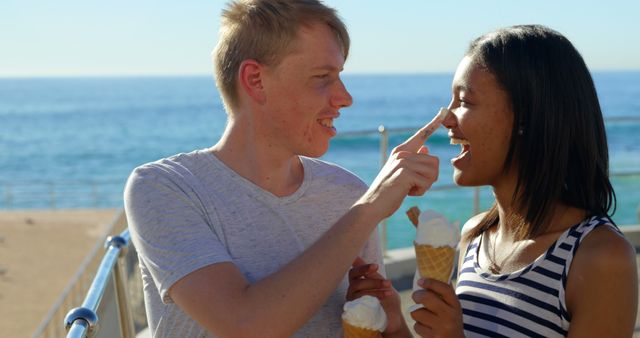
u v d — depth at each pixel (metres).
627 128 41.84
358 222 1.84
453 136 2.11
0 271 19.88
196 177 2.04
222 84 2.05
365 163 37.66
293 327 1.80
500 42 2.01
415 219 2.01
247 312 1.79
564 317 1.94
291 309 1.79
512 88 1.97
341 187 2.17
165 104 123.94
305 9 1.93
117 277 2.80
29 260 21.25
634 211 18.17
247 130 2.05
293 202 2.09
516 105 1.98
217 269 1.87
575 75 1.98
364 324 1.92
